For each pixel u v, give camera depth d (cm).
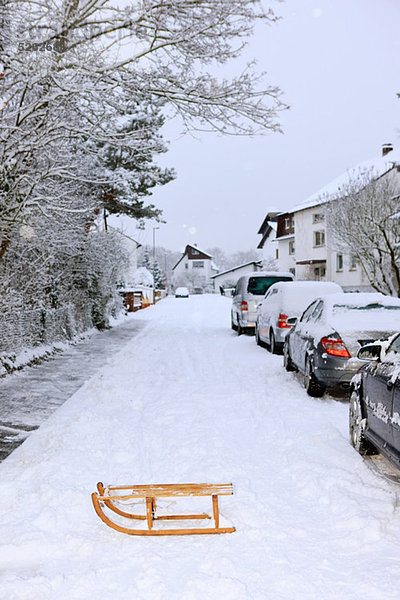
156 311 3934
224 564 372
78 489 509
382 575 356
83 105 822
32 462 587
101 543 410
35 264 1417
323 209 2806
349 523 432
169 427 731
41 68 717
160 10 720
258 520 442
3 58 733
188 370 1221
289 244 4941
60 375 1180
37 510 470
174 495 428
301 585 347
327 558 381
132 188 1828
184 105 839
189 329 2359
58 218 1080
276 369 1169
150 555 387
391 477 541
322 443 639
